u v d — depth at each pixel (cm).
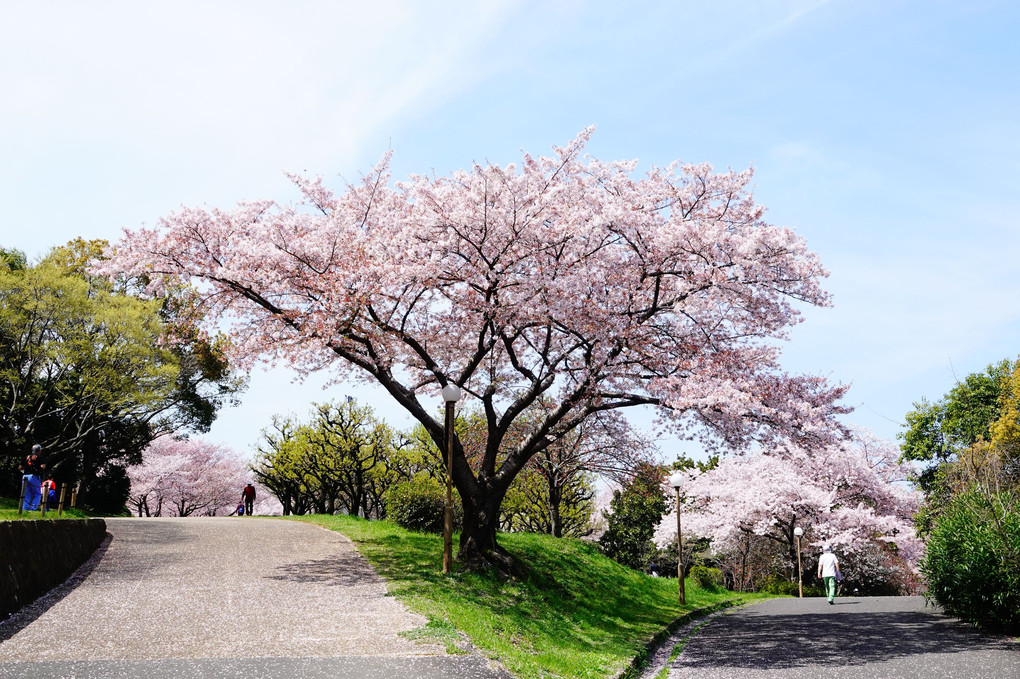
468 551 1692
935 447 4972
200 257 1670
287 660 812
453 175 1817
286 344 1712
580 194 1792
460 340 1939
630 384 1803
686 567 4491
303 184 1831
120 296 3058
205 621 1008
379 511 4862
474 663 824
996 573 1330
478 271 1664
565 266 1681
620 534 4444
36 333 2966
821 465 3431
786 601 2470
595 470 2675
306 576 1419
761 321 1745
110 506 3856
